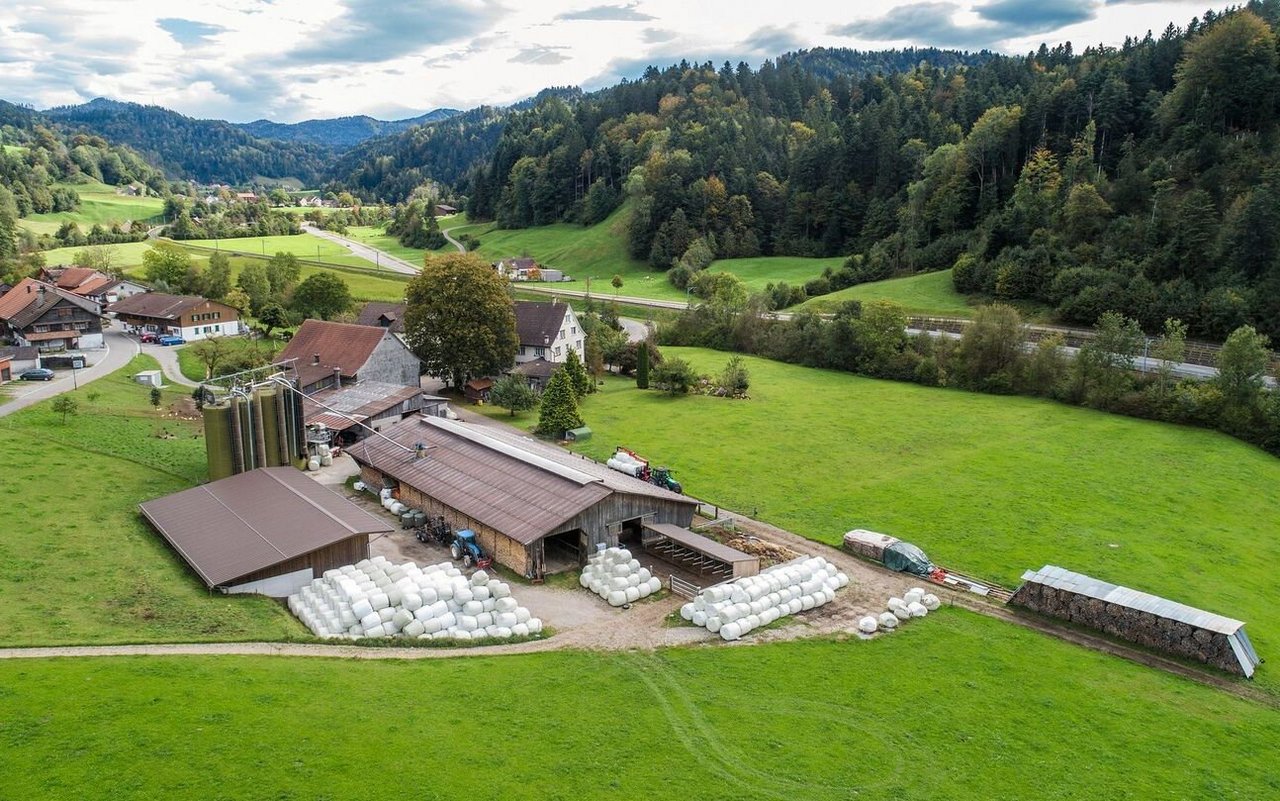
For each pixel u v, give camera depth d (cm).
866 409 9075
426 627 3903
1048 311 11875
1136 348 8850
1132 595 4328
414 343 9606
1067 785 2948
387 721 2995
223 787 2538
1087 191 12512
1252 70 12888
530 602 4400
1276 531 5956
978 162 16138
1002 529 5703
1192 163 12706
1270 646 4206
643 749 2981
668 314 13988
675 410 9006
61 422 6438
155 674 3155
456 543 4962
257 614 3925
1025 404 9281
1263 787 3014
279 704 3025
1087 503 6259
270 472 5616
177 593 4012
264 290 13912
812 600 4447
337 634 3825
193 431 7094
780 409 9044
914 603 4438
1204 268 10844
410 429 6575
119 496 5241
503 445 5916
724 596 4231
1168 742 3272
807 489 6500
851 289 14738
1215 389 8319
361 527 4672
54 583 3928
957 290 13438
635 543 5312
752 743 3073
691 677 3597
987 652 3994
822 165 19788
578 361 9538
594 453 7362
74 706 2867
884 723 3284
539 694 3344
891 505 6150
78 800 2427
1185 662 4006
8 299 11581
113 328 12419
